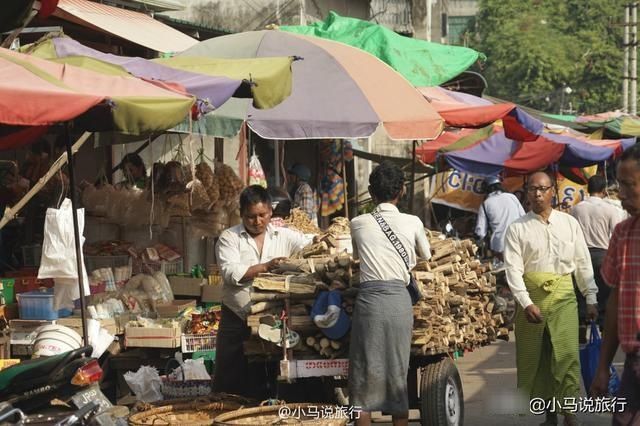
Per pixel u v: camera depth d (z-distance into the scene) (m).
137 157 11.59
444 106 10.87
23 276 10.12
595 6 57.56
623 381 5.11
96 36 13.38
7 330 9.19
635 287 5.11
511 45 55.50
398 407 6.98
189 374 9.16
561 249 8.38
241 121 10.62
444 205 21.86
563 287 8.36
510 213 15.62
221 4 19.80
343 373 7.32
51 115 5.71
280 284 7.34
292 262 7.67
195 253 11.87
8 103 5.61
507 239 8.47
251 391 7.99
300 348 7.39
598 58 55.09
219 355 7.97
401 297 7.00
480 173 16.52
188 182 11.05
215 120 10.35
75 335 7.74
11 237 11.23
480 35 60.69
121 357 9.85
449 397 7.76
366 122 9.40
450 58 13.96
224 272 7.75
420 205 23.81
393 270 7.01
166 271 11.40
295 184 16.08
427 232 8.39
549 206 8.46
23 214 11.12
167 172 11.07
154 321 9.94
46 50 8.55
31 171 10.80
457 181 20.50
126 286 10.55
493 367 12.38
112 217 10.97
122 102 6.09
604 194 13.52
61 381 6.06
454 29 68.69
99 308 9.84
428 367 7.71
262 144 17.12
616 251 5.24
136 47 13.72
